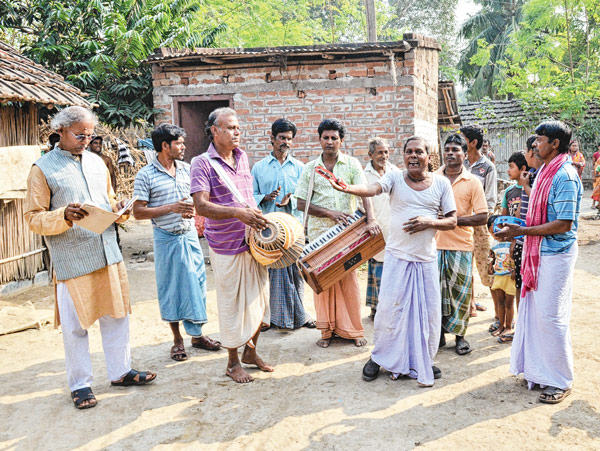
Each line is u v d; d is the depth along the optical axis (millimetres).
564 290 4016
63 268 4070
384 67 9031
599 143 22359
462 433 3607
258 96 9453
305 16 29750
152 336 5898
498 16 32375
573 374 4359
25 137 7820
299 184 5441
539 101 22797
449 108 15523
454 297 4930
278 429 3771
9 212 7531
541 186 4023
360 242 4855
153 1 12547
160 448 3590
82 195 4125
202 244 9992
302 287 6008
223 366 4965
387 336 4457
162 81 9758
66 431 3846
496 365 4730
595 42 24547
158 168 5117
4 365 5137
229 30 23328
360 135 9227
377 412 3945
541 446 3418
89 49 11375
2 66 7590
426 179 4309
